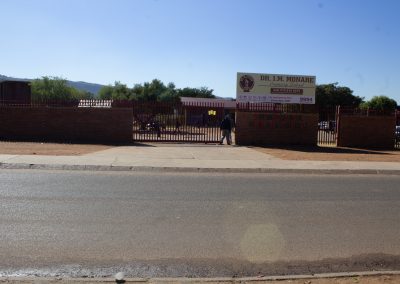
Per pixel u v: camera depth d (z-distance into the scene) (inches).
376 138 1041.5
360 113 1040.2
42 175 506.0
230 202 379.9
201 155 738.8
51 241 262.4
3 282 199.2
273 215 337.7
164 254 246.5
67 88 2950.3
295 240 276.7
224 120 979.3
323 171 612.4
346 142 1032.2
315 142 1007.6
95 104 971.9
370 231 300.5
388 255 254.7
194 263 234.8
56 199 372.8
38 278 204.8
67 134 962.7
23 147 781.3
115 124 962.7
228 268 229.3
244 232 290.7
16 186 429.7
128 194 403.2
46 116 959.0
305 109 1009.5
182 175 544.1
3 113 956.6
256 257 245.6
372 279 212.7
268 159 711.7
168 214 331.6
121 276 209.5
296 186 477.4
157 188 439.5
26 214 320.8
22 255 238.8
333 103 3289.9
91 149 780.6
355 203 390.9
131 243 262.8
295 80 992.2
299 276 215.3
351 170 619.2
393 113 1048.8
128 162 613.6
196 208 353.4
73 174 522.3
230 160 680.4
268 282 207.9
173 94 3297.2
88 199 376.2
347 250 261.0
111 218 315.9
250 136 982.4
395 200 409.1
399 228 309.7
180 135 1223.5
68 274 215.8
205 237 277.7
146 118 1037.8
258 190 444.5
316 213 347.9
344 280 211.2
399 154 900.0
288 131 995.3
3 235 271.3
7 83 1165.1
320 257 248.5
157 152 762.8
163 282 203.5
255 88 983.6
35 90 2765.7
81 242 262.1
